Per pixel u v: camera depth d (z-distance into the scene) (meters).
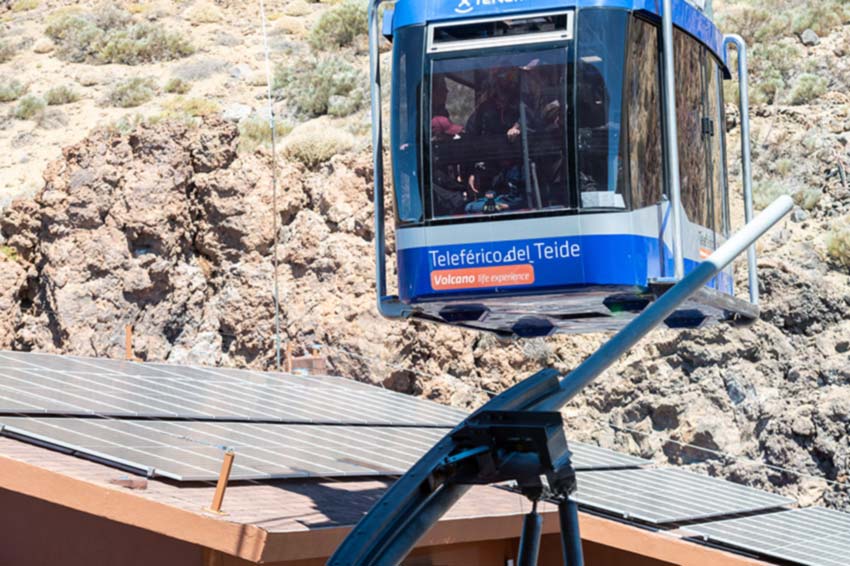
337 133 37.75
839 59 39.12
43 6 57.25
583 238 12.20
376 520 2.30
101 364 16.23
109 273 31.61
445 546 12.74
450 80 12.65
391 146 12.92
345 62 45.44
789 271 29.69
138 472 9.52
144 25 52.03
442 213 12.53
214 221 32.44
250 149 39.00
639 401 28.86
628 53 12.46
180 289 31.80
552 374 2.79
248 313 31.41
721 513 15.54
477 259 12.43
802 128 35.78
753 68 39.38
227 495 9.67
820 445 27.45
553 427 2.50
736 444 28.02
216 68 47.50
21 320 31.88
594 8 12.42
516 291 12.34
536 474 2.49
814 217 32.84
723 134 15.66
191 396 14.67
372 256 31.62
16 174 41.56
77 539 9.99
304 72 45.62
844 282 30.34
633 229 12.32
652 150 12.78
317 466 11.52
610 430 28.78
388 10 13.73
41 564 10.11
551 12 12.52
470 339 30.23
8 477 8.78
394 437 14.99
